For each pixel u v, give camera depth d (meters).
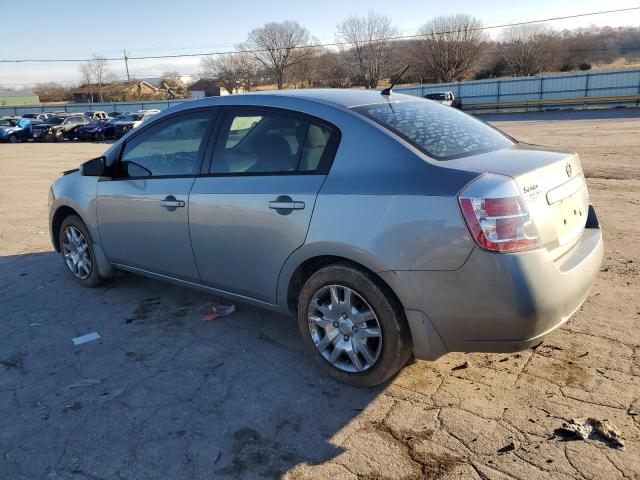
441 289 2.74
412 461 2.59
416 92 44.47
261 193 3.37
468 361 3.46
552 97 39.38
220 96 3.90
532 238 2.66
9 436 2.89
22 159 21.20
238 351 3.74
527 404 2.97
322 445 2.74
